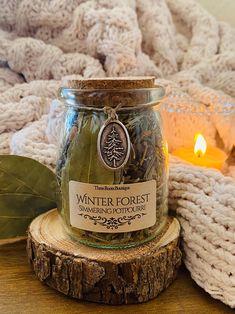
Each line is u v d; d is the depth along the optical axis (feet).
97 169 0.58
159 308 0.59
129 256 0.59
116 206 0.59
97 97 0.57
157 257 0.60
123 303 0.60
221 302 0.60
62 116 0.75
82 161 0.59
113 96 0.57
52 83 0.96
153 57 1.11
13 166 0.69
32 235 0.65
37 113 0.91
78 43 1.02
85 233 0.61
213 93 0.98
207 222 0.63
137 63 1.00
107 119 0.57
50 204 0.74
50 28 1.03
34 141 0.80
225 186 0.65
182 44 1.18
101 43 0.98
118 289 0.59
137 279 0.59
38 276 0.64
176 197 0.71
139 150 0.59
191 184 0.70
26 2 0.99
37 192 0.72
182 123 0.95
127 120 0.59
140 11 1.11
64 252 0.60
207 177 0.70
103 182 0.58
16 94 0.94
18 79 1.02
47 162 0.76
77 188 0.60
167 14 1.15
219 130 0.96
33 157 0.77
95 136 0.58
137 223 0.61
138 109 0.60
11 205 0.71
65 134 0.63
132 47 0.98
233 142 0.96
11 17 1.02
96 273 0.58
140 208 0.60
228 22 1.25
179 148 0.96
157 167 0.62
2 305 0.59
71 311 0.58
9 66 1.02
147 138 0.60
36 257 0.63
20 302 0.60
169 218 0.71
